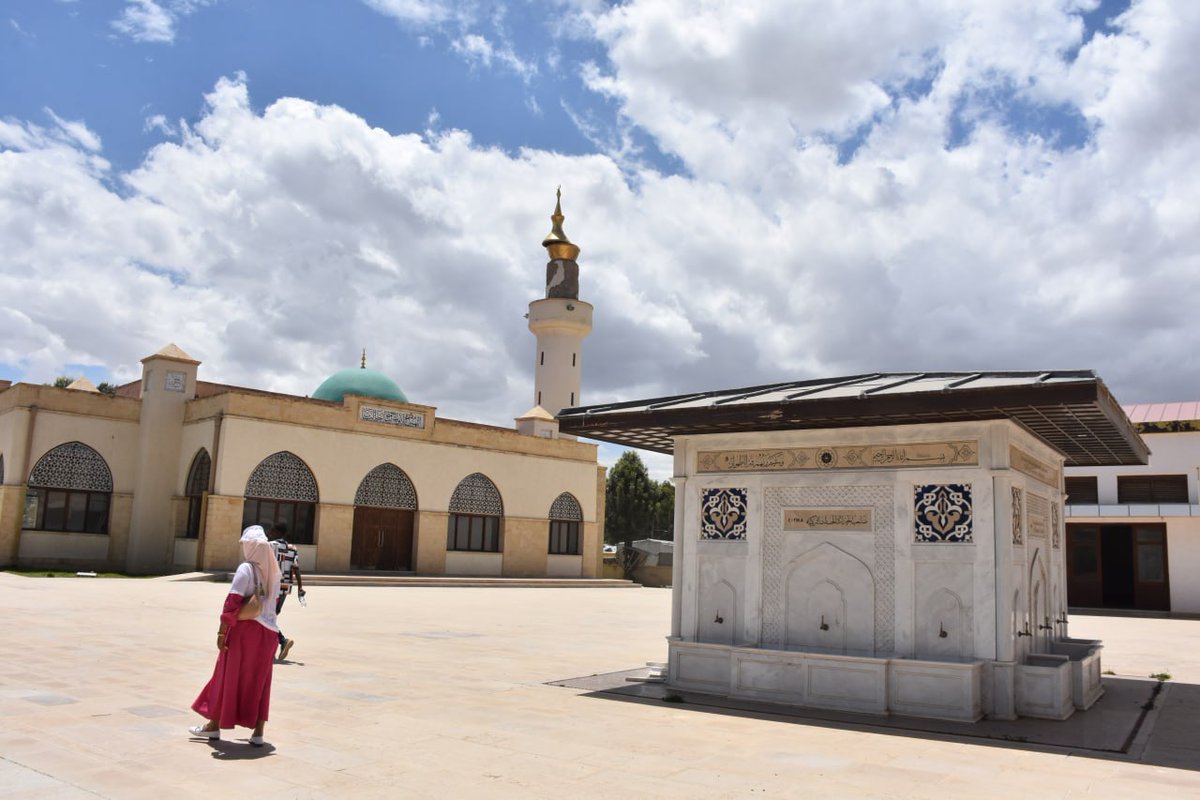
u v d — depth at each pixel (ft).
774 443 31.73
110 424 96.78
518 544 119.96
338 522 101.09
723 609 31.94
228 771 18.74
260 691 20.95
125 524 96.78
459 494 114.73
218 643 20.92
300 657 36.91
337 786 17.92
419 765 19.67
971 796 18.40
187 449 98.58
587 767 19.93
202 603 59.77
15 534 89.04
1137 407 100.22
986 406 25.27
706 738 23.39
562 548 127.85
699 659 31.27
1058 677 27.27
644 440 37.01
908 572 28.63
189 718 23.50
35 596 59.72
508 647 43.55
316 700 27.20
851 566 29.68
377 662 36.14
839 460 30.35
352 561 104.22
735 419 29.76
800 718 26.63
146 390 99.35
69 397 94.07
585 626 57.47
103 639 39.04
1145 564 94.07
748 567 31.45
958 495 28.30
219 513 91.56
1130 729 26.12
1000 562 27.37
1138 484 94.99
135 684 28.25
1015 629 28.53
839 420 29.50
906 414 27.12
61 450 93.50
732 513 32.32
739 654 29.84
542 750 21.42
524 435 122.21
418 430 109.91
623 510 211.00
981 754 22.38
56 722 22.61
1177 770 21.21
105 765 18.85
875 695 27.53
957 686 26.71
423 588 96.89
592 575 129.49
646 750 21.76
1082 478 98.02
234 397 93.35
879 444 29.73
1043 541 33.86
